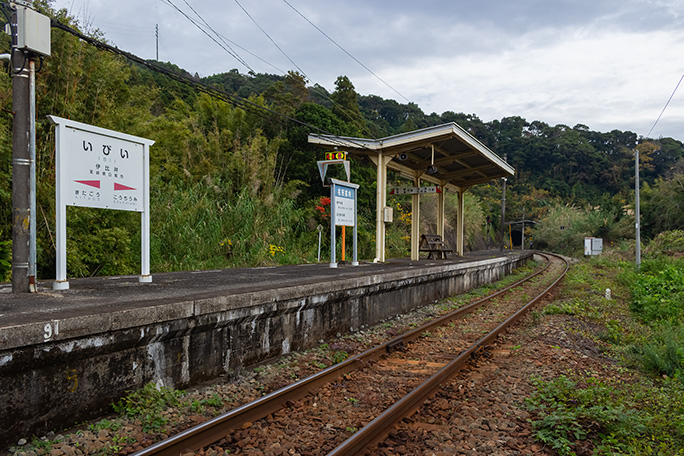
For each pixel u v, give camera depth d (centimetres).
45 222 898
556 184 8550
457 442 375
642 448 366
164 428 392
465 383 534
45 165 928
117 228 1020
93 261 984
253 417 413
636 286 1291
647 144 8694
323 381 520
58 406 387
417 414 437
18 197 589
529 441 382
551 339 769
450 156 1712
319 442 372
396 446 370
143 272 754
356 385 525
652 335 800
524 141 9369
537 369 591
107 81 1074
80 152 625
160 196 1342
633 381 564
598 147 10175
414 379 548
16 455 339
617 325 891
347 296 800
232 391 493
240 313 568
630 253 3116
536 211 7119
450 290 1361
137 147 707
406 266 1326
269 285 705
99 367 420
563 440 368
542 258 4169
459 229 2353
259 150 1741
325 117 2145
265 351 620
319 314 736
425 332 811
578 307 1080
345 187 1294
